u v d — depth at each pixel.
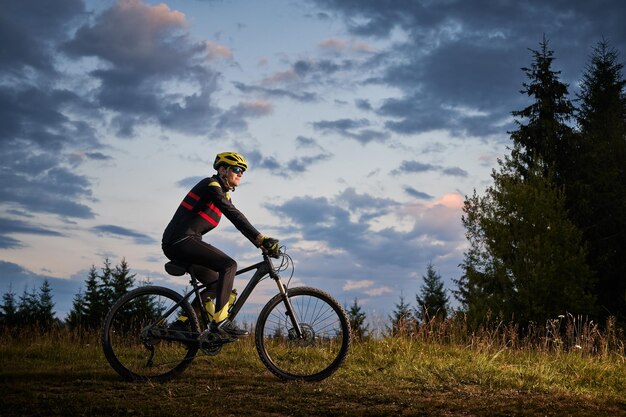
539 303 23.16
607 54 35.69
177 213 5.87
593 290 27.06
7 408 4.65
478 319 23.19
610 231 28.70
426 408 4.86
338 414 4.66
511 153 28.66
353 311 19.75
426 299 43.09
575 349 8.80
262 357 5.88
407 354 7.61
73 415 4.51
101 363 7.23
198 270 5.88
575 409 4.98
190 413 4.57
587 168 29.58
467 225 25.73
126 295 5.88
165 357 6.12
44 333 9.73
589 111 34.44
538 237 23.69
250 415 4.58
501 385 6.06
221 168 6.01
